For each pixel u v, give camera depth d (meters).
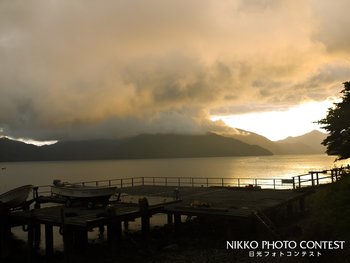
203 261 22.00
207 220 31.98
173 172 197.62
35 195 36.28
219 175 161.88
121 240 28.23
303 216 30.44
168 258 23.36
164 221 39.69
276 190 36.72
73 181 143.12
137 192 38.97
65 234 23.20
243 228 27.36
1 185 131.00
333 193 21.31
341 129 30.02
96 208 28.75
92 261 24.19
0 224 27.73
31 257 25.59
